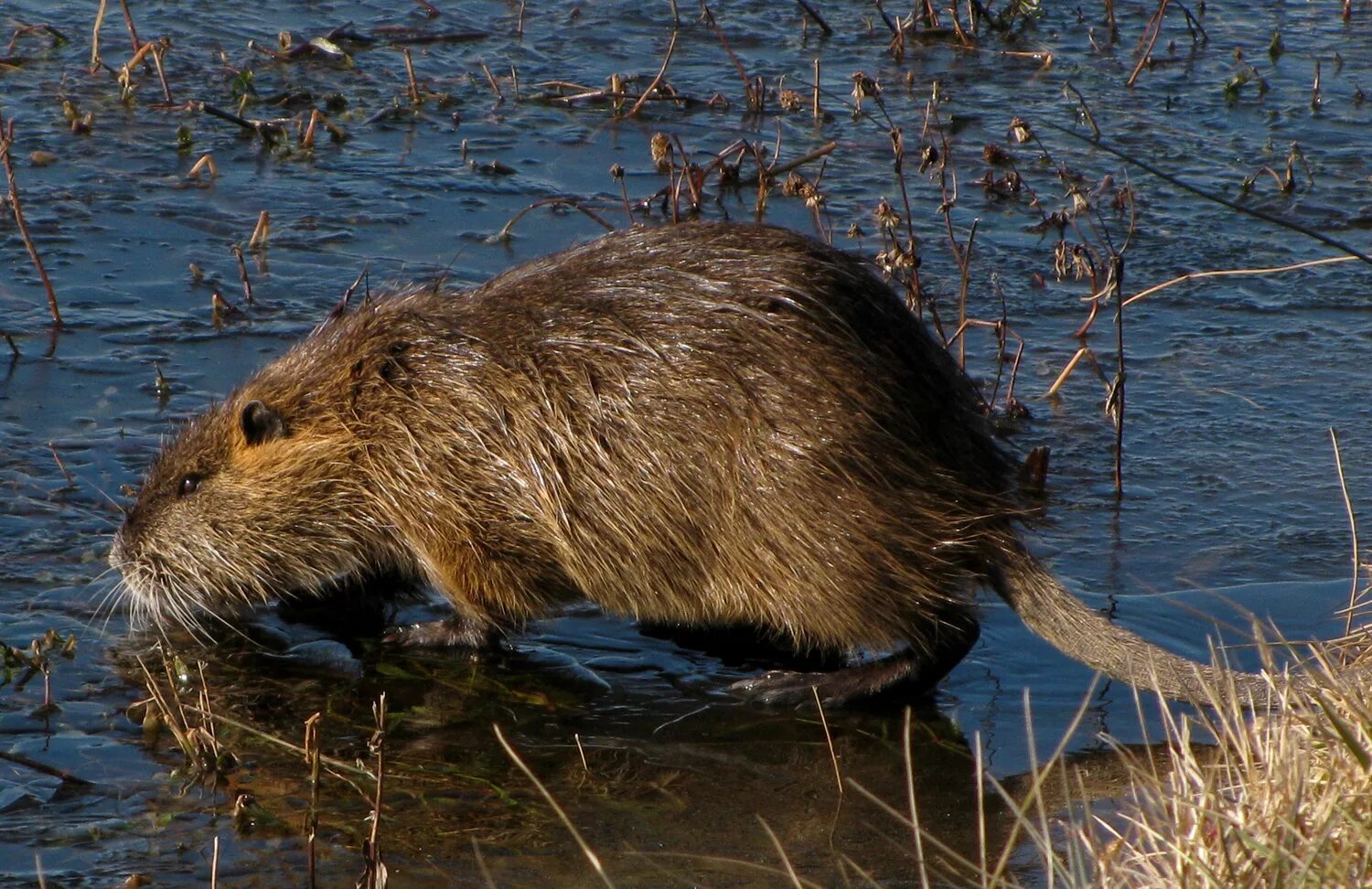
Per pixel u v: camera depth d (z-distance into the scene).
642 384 10.55
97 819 8.84
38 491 12.38
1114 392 13.59
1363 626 10.40
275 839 8.76
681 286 10.75
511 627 11.39
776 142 19.52
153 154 18.16
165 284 15.57
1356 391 15.12
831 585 10.39
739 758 9.98
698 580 10.70
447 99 20.05
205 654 11.04
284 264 16.03
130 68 19.16
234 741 9.80
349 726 10.14
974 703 10.76
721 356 10.44
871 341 10.55
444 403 11.05
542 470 10.77
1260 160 19.72
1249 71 22.22
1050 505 13.05
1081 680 11.09
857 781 9.74
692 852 8.84
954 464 10.66
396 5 23.14
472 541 11.08
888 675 10.77
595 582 10.92
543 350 10.85
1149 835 7.73
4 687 10.20
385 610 12.09
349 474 11.38
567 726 10.28
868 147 19.56
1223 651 9.53
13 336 14.47
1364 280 17.23
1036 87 21.69
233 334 14.78
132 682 10.49
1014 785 9.71
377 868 8.09
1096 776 9.76
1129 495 13.30
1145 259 17.36
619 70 21.36
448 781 9.51
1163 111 21.08
